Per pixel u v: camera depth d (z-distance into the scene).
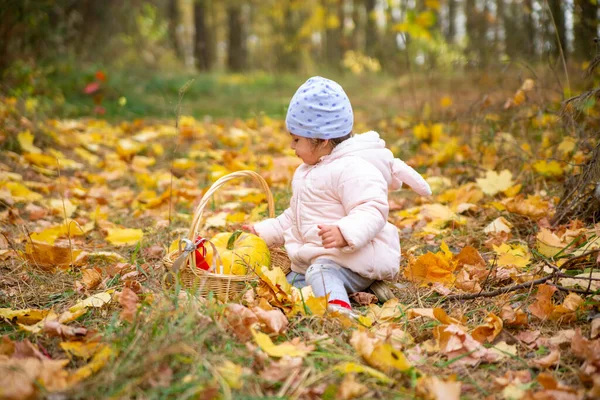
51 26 9.66
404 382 2.13
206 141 6.82
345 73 16.58
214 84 12.48
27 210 4.34
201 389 1.93
